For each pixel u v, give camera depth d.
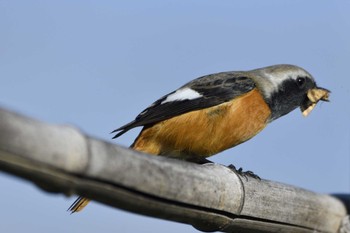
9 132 7.32
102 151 8.33
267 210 11.36
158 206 9.43
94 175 8.27
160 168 9.28
